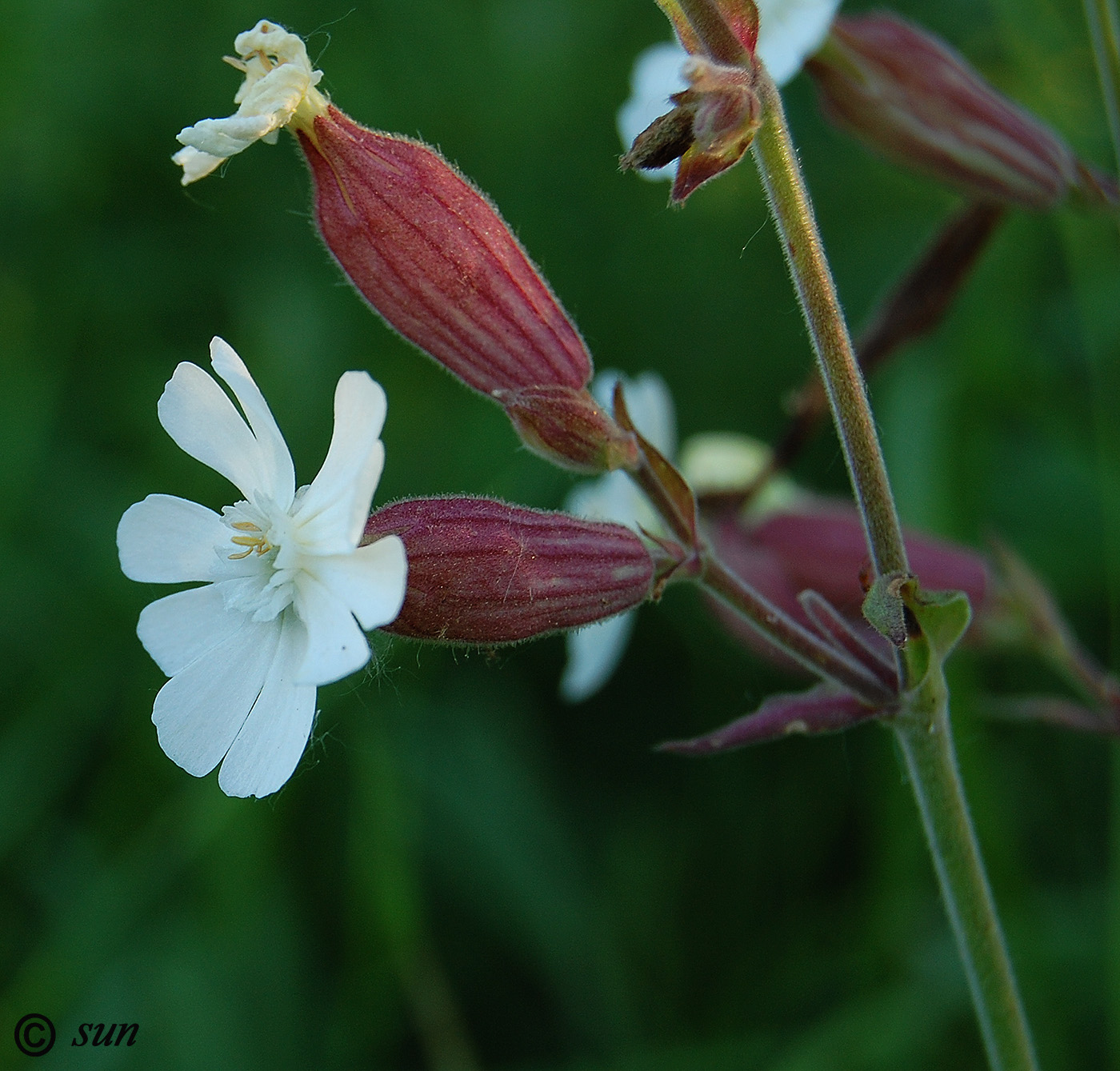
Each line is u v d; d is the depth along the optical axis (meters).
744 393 0.32
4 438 0.29
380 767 0.27
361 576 0.20
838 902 0.27
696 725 0.29
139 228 0.33
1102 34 0.23
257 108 0.21
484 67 0.35
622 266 0.34
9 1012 0.26
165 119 0.33
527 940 0.27
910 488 0.27
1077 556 0.28
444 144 0.34
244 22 0.34
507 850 0.27
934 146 0.23
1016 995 0.22
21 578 0.28
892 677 0.21
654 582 0.21
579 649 0.25
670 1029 0.27
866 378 0.25
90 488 0.29
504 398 0.21
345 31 0.34
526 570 0.21
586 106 0.34
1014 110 0.23
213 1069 0.26
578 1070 0.27
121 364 0.31
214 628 0.21
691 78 0.20
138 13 0.34
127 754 0.27
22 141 0.31
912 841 0.26
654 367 0.33
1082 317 0.27
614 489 0.26
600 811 0.29
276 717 0.21
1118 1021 0.25
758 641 0.25
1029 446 0.29
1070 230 0.27
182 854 0.26
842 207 0.34
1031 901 0.27
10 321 0.31
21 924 0.27
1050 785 0.28
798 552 0.25
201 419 0.21
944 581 0.24
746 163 0.34
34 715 0.28
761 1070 0.26
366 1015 0.26
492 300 0.21
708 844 0.28
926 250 0.24
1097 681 0.24
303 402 0.29
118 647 0.28
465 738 0.28
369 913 0.26
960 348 0.28
